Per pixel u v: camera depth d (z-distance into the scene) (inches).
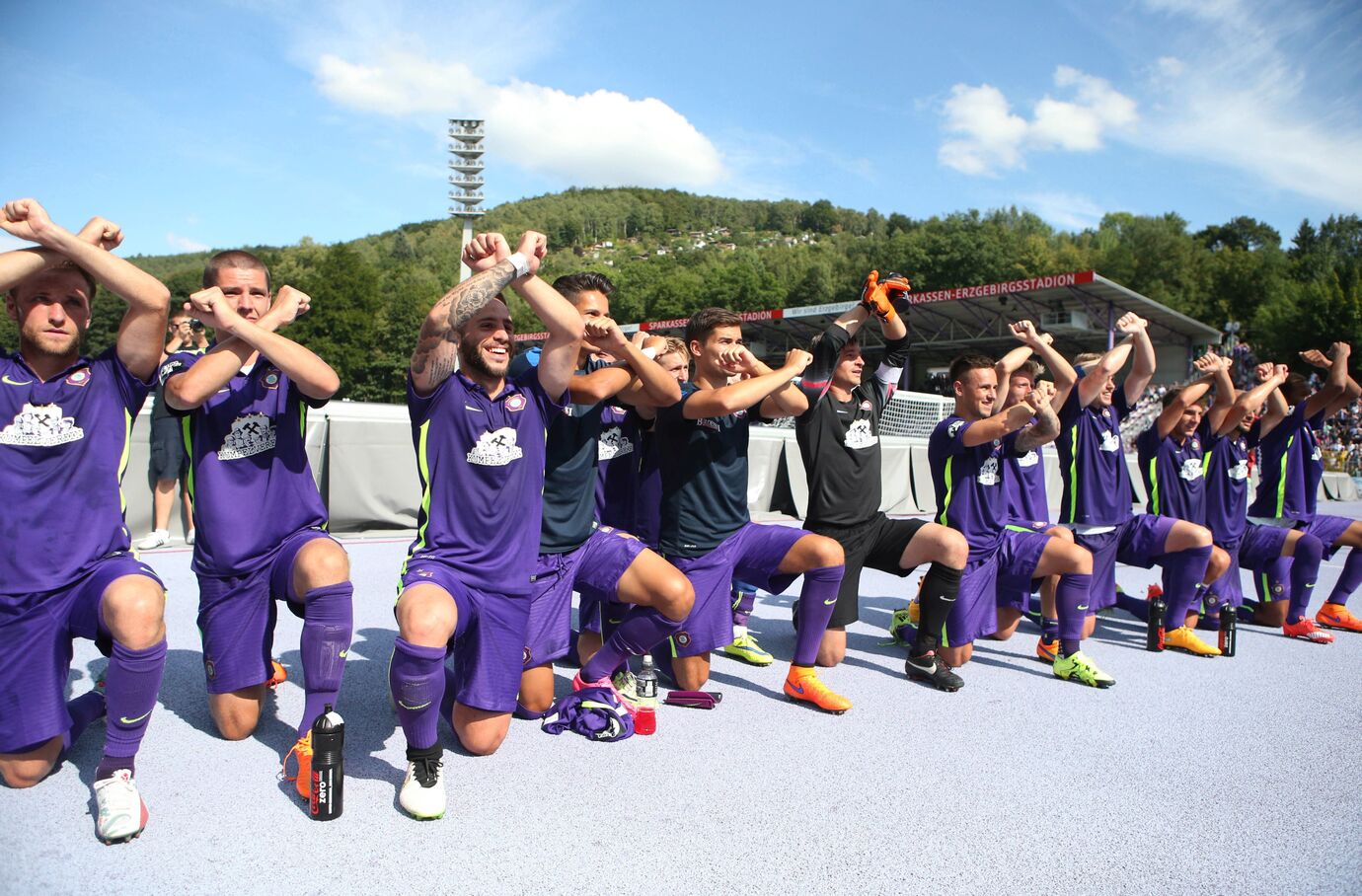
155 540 260.1
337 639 102.1
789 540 139.4
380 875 79.4
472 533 108.3
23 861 79.4
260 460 110.5
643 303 3791.8
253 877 78.3
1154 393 1251.8
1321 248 2859.3
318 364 106.7
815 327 1480.1
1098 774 112.2
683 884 79.4
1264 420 226.4
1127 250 2881.4
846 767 111.4
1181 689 155.6
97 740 113.4
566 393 118.4
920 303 1390.3
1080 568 157.2
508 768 107.9
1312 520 219.6
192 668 145.5
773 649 179.0
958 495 165.2
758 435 412.2
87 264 88.4
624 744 118.0
